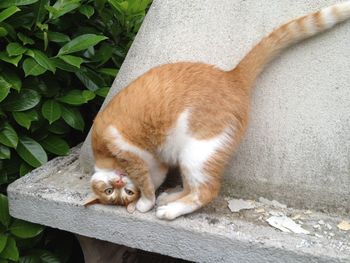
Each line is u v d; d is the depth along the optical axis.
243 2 0.71
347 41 0.65
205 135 0.64
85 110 1.05
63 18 0.96
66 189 0.76
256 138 0.71
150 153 0.69
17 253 0.77
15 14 0.85
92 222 0.72
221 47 0.73
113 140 0.67
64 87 0.96
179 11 0.76
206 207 0.70
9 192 0.77
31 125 0.86
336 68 0.66
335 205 0.67
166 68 0.69
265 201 0.71
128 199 0.69
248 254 0.61
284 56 0.69
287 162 0.69
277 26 0.69
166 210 0.65
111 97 0.82
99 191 0.69
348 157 0.66
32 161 0.83
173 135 0.65
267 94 0.70
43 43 0.89
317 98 0.67
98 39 0.85
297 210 0.69
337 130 0.66
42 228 0.80
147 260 1.00
